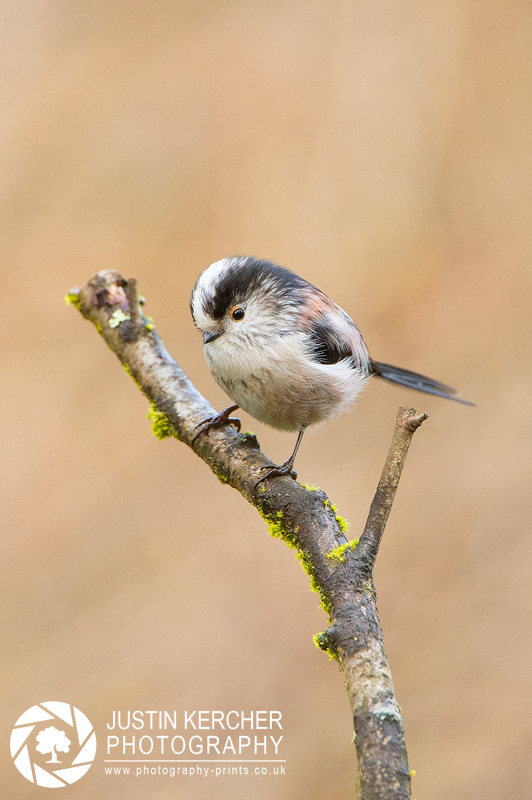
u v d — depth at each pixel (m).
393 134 13.34
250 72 13.77
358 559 4.70
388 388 12.08
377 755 3.85
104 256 13.22
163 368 6.80
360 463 11.43
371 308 12.70
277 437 11.64
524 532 10.62
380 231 12.98
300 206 13.06
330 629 4.42
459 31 13.61
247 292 7.12
